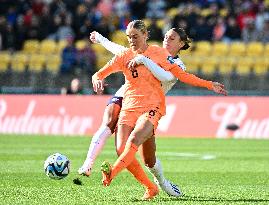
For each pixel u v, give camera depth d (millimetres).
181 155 47812
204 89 73625
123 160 24016
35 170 36625
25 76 75000
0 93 75000
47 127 68625
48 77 74875
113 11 92500
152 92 25047
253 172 37156
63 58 76812
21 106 69500
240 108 65625
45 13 91062
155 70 24594
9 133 68688
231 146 55906
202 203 24578
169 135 66500
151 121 24688
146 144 25625
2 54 85938
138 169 25453
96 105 68000
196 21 87000
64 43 88375
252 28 88750
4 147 52562
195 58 82500
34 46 88688
